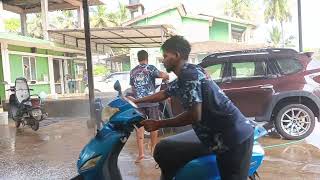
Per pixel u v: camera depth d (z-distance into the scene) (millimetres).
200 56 24375
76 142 8453
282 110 7859
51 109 13516
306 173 5543
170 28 15062
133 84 6180
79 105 13453
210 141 3203
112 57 30328
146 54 6230
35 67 17797
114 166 3357
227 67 8180
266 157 6480
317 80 7906
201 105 3002
